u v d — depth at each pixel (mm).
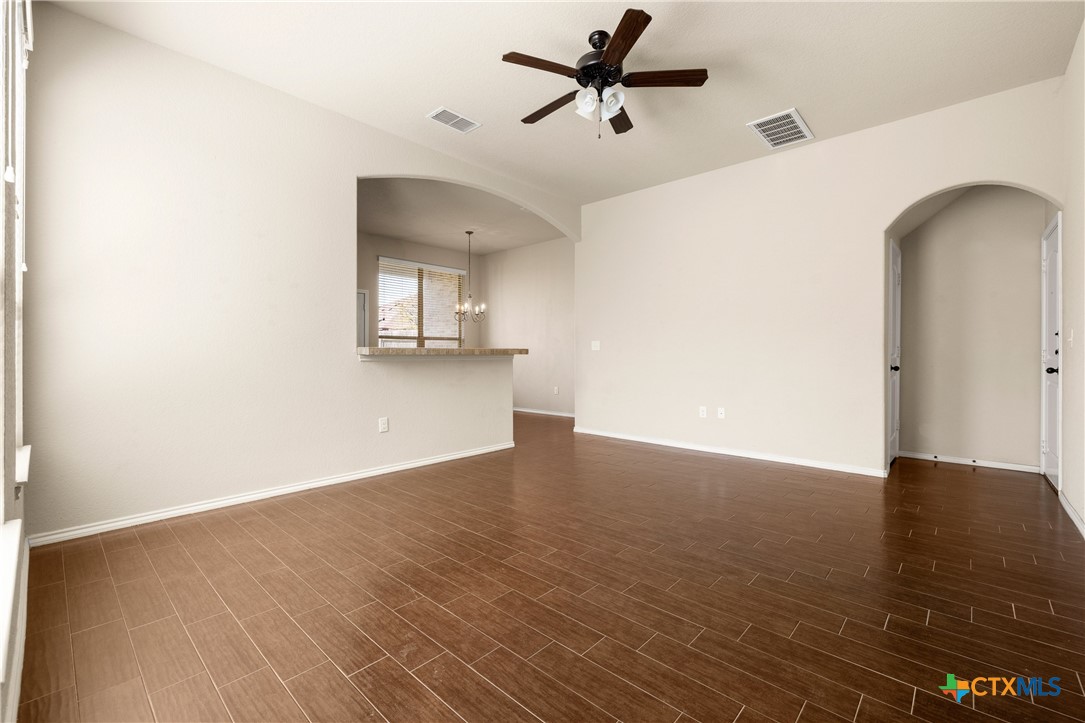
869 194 3965
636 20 2221
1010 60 3014
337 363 3760
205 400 3102
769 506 3221
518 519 2975
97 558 2404
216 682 1512
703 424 4988
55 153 2559
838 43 2840
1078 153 2812
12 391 1734
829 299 4176
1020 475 4059
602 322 5867
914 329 4852
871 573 2246
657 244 5312
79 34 2631
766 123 3842
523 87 3359
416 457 4320
